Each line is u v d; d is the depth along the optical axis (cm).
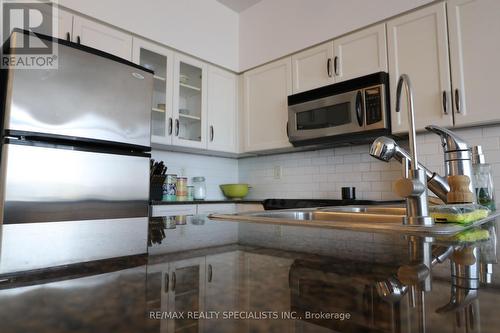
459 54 178
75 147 163
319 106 229
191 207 242
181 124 260
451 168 107
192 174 294
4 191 140
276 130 265
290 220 89
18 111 147
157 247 48
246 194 309
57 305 21
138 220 96
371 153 81
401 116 196
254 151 285
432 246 48
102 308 21
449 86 180
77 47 168
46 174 152
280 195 290
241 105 297
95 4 208
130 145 186
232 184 299
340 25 229
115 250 45
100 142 173
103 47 212
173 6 254
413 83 193
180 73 263
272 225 82
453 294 24
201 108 272
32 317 19
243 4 293
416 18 195
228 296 23
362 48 217
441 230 65
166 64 250
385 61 205
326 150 262
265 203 249
